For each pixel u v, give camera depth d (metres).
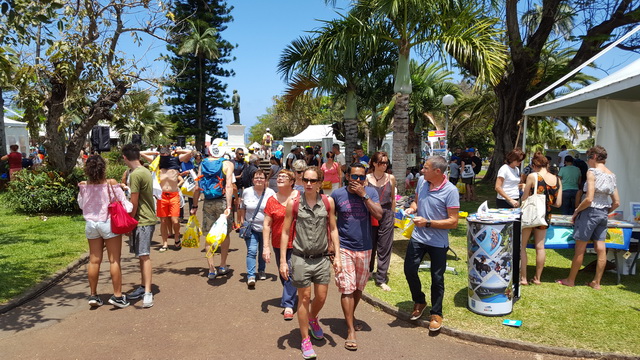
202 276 5.98
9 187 10.02
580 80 22.91
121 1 8.74
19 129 19.12
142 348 3.84
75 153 10.31
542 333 4.04
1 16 5.89
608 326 4.18
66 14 8.27
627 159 7.12
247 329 4.26
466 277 5.85
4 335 4.04
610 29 13.88
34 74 8.75
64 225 8.66
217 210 6.10
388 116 25.23
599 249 5.28
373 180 5.35
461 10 9.39
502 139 18.00
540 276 5.84
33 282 5.25
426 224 4.09
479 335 4.00
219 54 33.19
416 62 26.02
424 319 4.41
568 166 9.52
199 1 30.59
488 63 8.88
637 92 6.95
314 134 29.72
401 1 8.68
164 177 7.31
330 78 12.26
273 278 5.91
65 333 4.11
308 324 3.88
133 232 4.92
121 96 9.68
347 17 9.76
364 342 4.00
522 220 5.35
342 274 3.84
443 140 13.02
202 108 34.38
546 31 15.17
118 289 4.77
